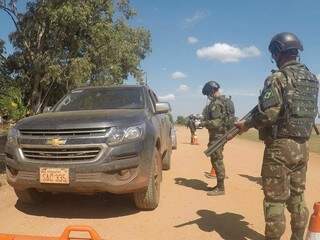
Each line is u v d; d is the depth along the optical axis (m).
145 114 7.09
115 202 7.53
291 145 4.61
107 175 6.20
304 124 4.61
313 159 16.59
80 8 25.17
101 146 6.20
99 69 28.64
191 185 9.31
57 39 27.31
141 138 6.46
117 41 28.30
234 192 8.64
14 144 6.52
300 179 4.80
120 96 7.89
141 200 6.86
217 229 6.16
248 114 4.93
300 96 4.58
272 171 4.68
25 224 6.33
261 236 5.86
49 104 30.55
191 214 6.91
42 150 6.34
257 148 21.52
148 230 6.11
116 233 5.98
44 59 27.30
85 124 6.28
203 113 8.26
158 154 7.28
